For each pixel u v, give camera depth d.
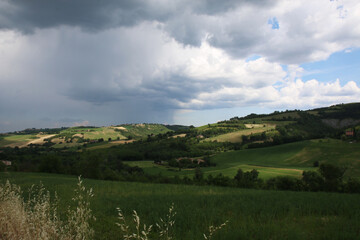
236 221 8.23
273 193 18.47
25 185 19.00
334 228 6.99
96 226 7.70
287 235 6.39
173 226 7.56
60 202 10.78
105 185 25.08
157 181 76.06
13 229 3.78
